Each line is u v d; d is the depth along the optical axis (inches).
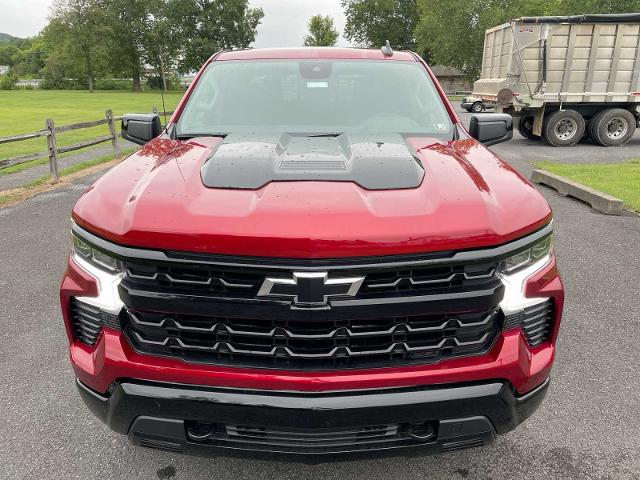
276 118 118.0
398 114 120.0
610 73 530.3
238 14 3102.9
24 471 96.7
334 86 126.3
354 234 67.1
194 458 100.0
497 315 75.1
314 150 93.1
